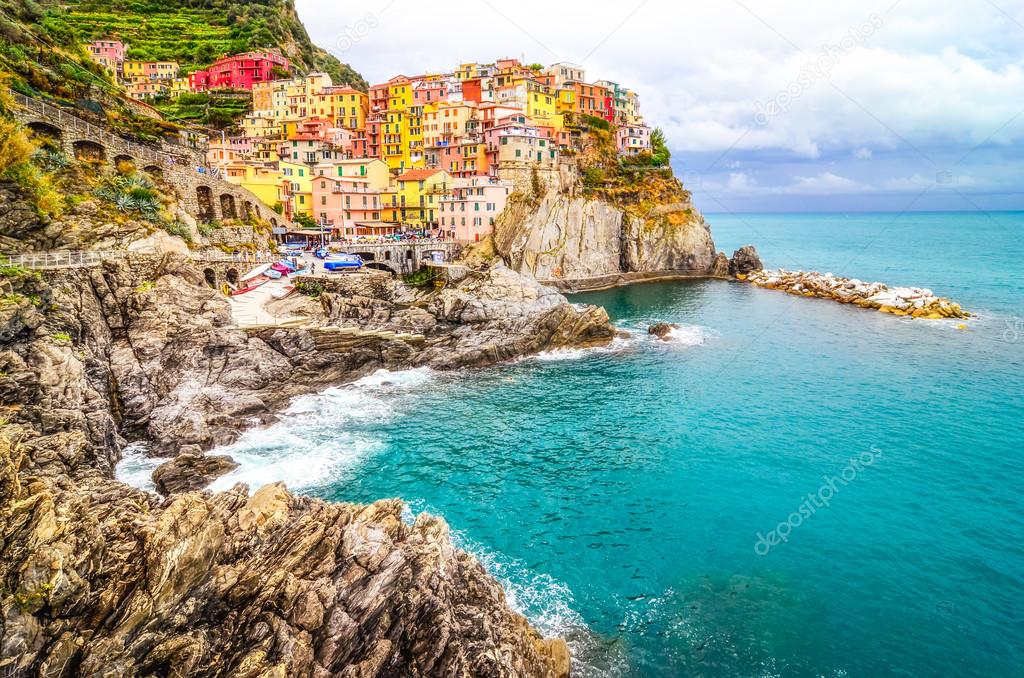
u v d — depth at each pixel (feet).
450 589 91.15
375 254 328.70
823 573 119.85
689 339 282.97
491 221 388.16
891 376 228.84
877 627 106.11
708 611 110.32
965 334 286.87
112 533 76.13
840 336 286.87
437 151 460.96
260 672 67.15
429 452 169.27
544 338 263.08
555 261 403.34
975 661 98.78
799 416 193.47
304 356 211.20
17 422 119.75
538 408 201.67
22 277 152.05
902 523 135.44
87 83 287.07
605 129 491.31
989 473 155.53
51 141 219.61
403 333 242.17
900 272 485.56
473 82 487.20
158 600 69.67
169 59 577.43
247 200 331.77
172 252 203.10
